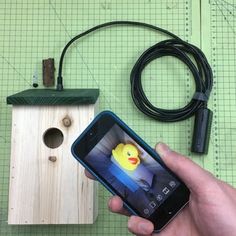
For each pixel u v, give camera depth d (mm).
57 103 644
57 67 795
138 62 754
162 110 751
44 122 654
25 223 644
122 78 790
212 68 790
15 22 809
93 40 798
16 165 650
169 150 579
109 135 578
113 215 759
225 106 780
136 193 571
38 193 648
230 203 578
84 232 756
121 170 574
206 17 802
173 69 790
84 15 807
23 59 799
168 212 567
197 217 607
